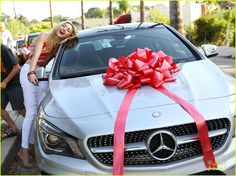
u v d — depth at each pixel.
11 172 5.48
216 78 4.11
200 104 3.61
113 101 3.77
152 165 3.41
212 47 5.14
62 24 5.25
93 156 3.44
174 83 4.03
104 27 5.83
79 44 5.32
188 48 5.09
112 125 3.46
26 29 51.81
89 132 3.45
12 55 6.05
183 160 3.44
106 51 5.14
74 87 4.30
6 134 6.39
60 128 3.61
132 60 4.23
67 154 3.56
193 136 3.47
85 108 3.74
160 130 3.40
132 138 3.43
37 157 3.81
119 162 3.35
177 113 3.49
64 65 4.99
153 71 4.02
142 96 3.78
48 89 4.55
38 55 5.11
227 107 3.58
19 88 6.21
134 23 5.92
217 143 3.53
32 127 5.28
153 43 5.24
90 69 4.86
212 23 28.95
